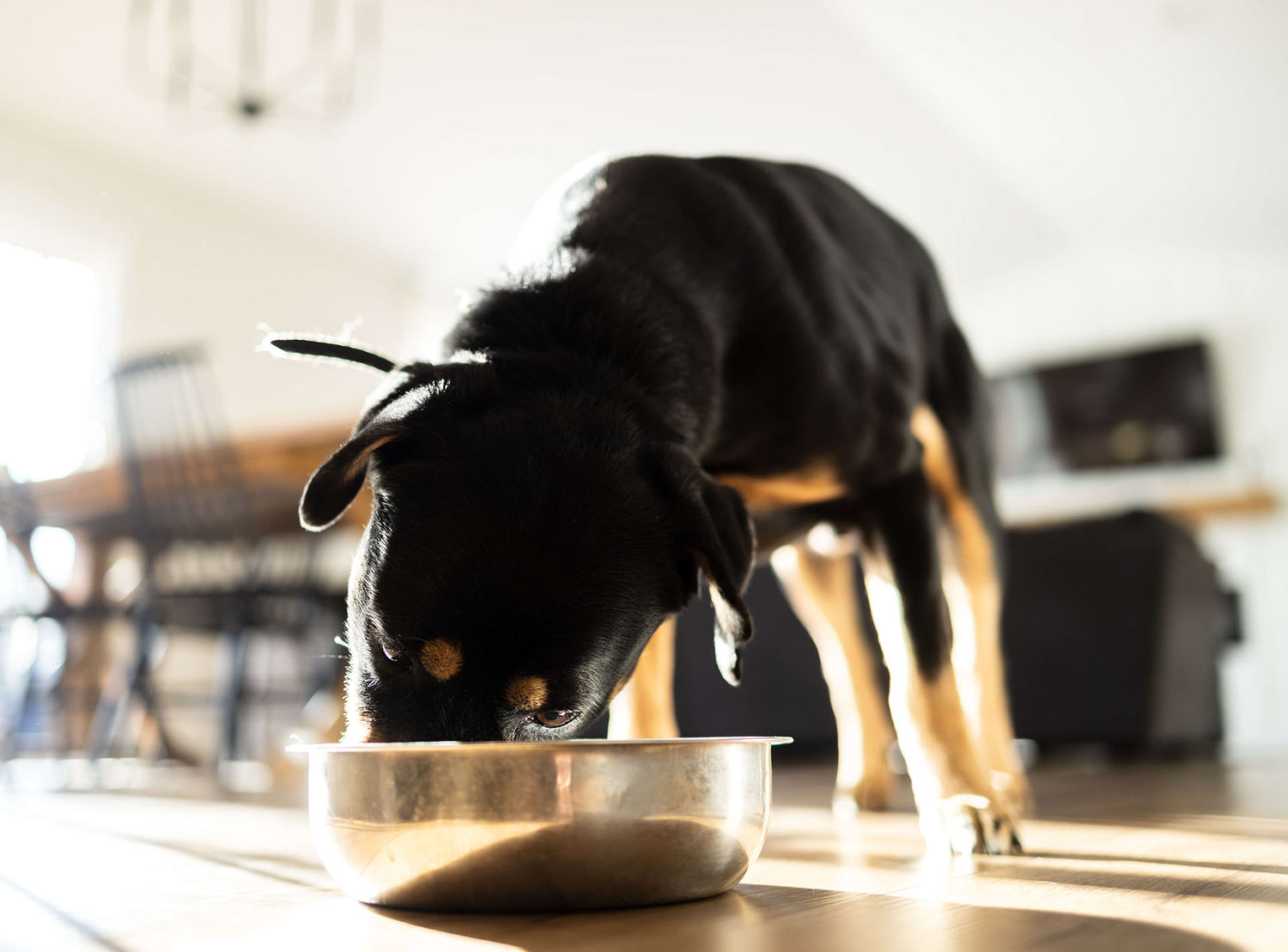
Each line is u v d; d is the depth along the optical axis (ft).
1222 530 24.71
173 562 15.84
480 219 24.66
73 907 3.78
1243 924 3.23
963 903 3.63
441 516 3.92
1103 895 3.75
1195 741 13.79
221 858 5.15
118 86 20.17
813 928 3.24
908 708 5.42
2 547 13.04
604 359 4.73
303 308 24.62
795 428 5.56
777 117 21.89
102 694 14.43
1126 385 26.37
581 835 3.43
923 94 21.07
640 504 4.15
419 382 4.44
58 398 20.06
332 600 11.69
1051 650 12.59
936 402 7.18
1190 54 17.37
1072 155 22.49
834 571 7.78
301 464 11.79
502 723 3.84
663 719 6.26
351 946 3.07
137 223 22.25
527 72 20.74
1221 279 26.03
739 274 5.52
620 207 5.46
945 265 27.43
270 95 19.81
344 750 3.64
